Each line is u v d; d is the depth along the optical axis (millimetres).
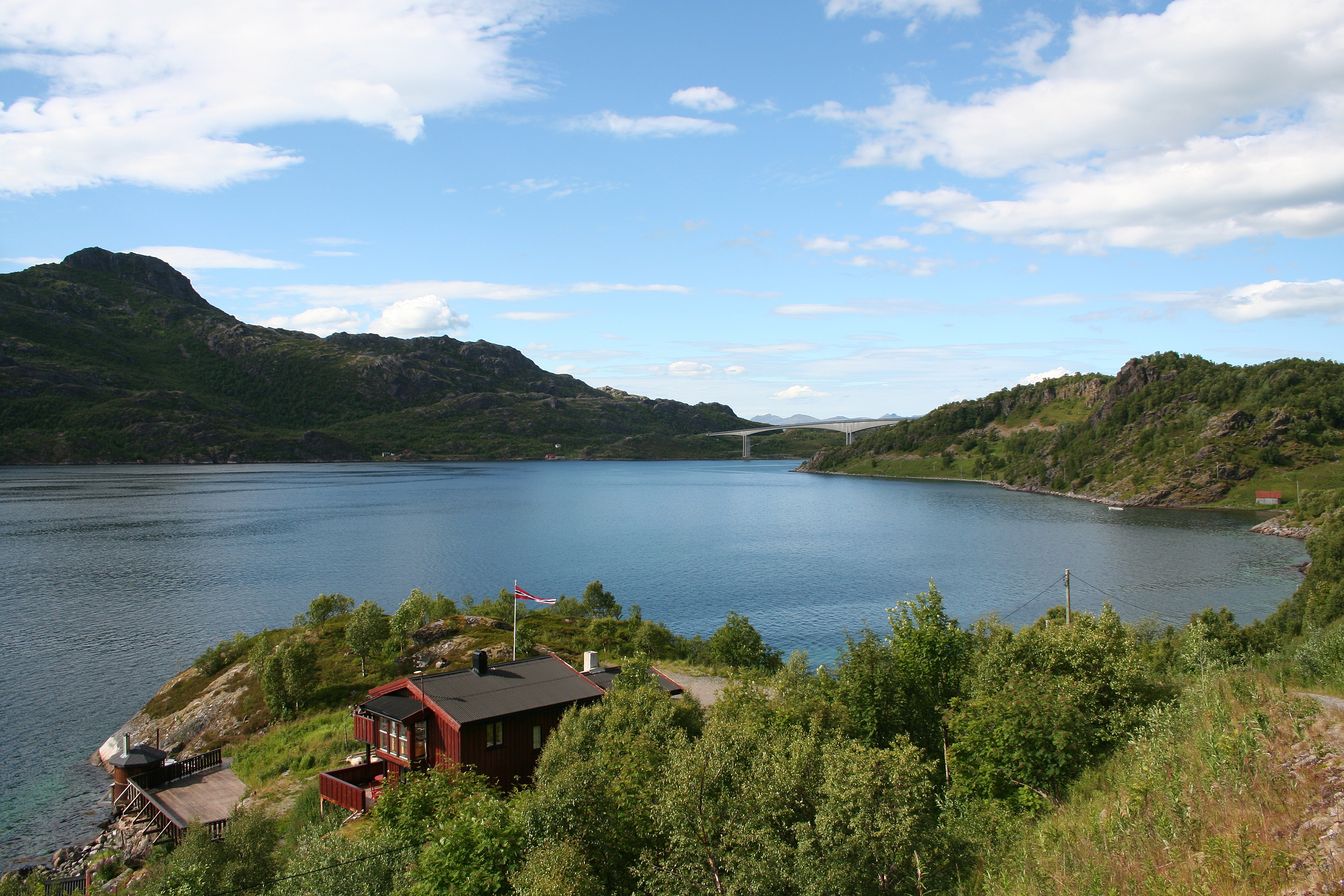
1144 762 20328
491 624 82500
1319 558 95062
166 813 46031
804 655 45625
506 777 40406
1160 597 115125
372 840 30172
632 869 22766
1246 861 13297
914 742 33688
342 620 83750
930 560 153750
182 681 74062
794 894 20469
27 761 59656
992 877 18656
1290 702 18594
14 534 178125
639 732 34938
